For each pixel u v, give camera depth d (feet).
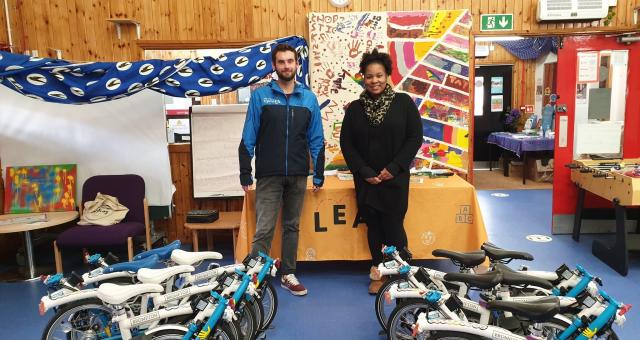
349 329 9.29
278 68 10.03
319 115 10.82
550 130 24.03
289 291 11.09
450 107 13.69
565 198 15.11
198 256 8.31
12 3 13.76
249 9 13.80
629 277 11.57
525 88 29.09
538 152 24.99
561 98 14.70
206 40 13.92
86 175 13.98
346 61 13.53
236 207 14.82
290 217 10.78
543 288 7.01
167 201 13.99
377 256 10.79
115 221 12.87
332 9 13.76
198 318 6.53
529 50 27.76
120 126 13.85
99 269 7.95
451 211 11.46
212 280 8.18
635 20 14.16
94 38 14.01
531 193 21.56
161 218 14.26
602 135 14.75
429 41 13.44
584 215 15.14
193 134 14.20
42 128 13.79
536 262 12.77
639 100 14.47
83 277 7.82
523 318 6.51
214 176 14.29
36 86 11.02
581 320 6.29
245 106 14.14
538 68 28.45
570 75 14.57
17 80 10.88
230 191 14.32
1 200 13.91
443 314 6.47
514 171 26.12
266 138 10.28
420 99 13.65
